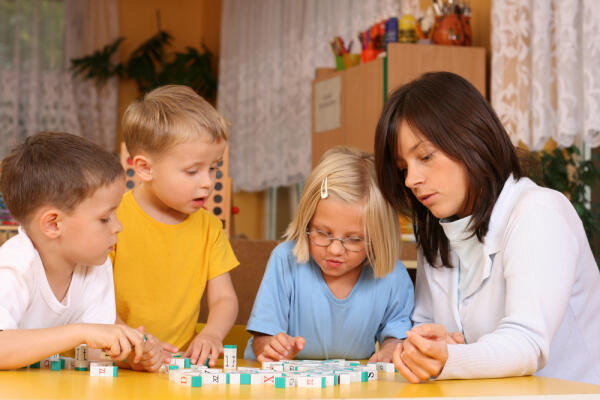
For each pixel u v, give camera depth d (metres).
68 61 6.21
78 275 1.16
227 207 2.41
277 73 4.93
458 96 1.17
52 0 6.21
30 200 1.04
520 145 2.50
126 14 6.51
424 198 1.20
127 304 1.49
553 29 2.41
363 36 3.11
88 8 6.30
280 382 0.84
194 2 6.73
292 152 4.64
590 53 2.20
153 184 1.40
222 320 1.44
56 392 0.76
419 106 1.16
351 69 3.13
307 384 0.85
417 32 2.91
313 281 1.43
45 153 1.05
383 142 1.22
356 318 1.43
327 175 1.30
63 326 1.00
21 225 1.09
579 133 2.33
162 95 1.40
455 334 1.15
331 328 1.44
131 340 0.99
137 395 0.75
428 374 0.90
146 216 1.49
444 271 1.34
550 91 2.41
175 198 1.38
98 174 1.05
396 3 3.43
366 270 1.44
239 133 5.48
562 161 2.39
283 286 1.43
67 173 1.04
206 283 1.57
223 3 5.93
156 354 1.05
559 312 1.05
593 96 2.19
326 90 3.39
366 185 1.30
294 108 4.62
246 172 5.37
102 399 0.71
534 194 1.16
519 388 0.85
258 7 5.25
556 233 1.10
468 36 2.87
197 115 1.36
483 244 1.21
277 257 1.45
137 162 1.40
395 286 1.45
